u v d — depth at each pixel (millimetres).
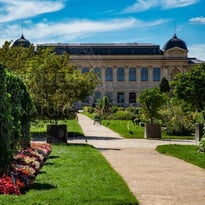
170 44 161250
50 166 19750
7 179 13977
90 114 101250
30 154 20297
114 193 13805
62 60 42531
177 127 47000
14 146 19203
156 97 47719
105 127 59312
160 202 13492
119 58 161375
